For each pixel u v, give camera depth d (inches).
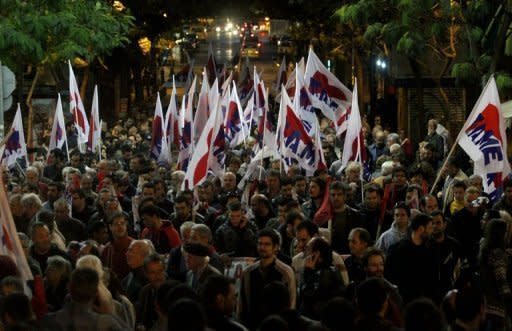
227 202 711.7
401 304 456.4
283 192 734.5
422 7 1122.0
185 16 2212.1
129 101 2701.8
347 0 1759.4
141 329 458.0
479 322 366.9
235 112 1026.1
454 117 1571.1
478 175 716.0
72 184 807.1
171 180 876.6
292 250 578.6
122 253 580.4
